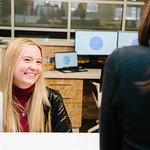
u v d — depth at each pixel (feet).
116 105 1.45
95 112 11.52
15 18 14.62
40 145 2.92
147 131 1.32
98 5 14.67
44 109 3.96
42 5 14.55
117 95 1.43
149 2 1.59
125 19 14.92
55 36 14.92
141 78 1.37
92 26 15.02
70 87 9.21
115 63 1.49
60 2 14.51
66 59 10.12
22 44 3.63
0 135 3.13
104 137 1.61
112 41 10.77
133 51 1.49
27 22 14.75
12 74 3.57
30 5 14.51
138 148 1.33
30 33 14.76
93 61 10.74
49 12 14.66
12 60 3.57
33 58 3.65
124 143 1.42
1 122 3.19
